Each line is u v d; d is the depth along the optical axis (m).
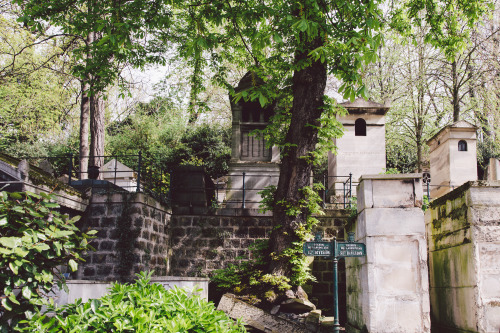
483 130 25.47
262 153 15.51
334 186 16.91
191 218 13.48
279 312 9.58
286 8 9.54
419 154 24.20
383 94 26.14
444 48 13.84
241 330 5.86
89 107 19.62
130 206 11.57
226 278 10.82
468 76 24.06
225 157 25.59
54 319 4.55
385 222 7.55
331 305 12.60
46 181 9.88
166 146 26.83
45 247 4.57
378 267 7.42
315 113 11.09
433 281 9.04
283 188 11.05
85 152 18.89
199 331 4.89
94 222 11.64
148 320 4.68
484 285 6.89
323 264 12.83
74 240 5.16
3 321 4.54
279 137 12.72
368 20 8.81
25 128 26.08
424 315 7.27
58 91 24.92
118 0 10.82
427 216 9.56
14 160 9.85
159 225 12.66
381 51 25.42
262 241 11.40
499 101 23.97
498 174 13.95
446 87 24.89
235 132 15.44
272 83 11.61
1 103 24.19
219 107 31.05
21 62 23.09
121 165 17.86
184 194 14.42
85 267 11.41
